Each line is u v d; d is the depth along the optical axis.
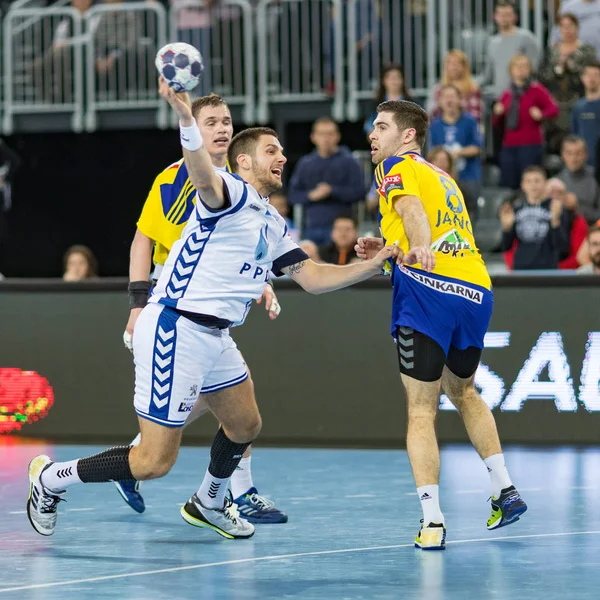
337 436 31.23
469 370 18.38
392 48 48.50
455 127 41.84
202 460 28.00
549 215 37.31
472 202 39.72
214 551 16.92
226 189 16.39
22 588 14.32
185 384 16.81
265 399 31.64
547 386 30.27
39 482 17.66
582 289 30.08
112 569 15.57
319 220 41.56
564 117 44.31
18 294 32.91
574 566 15.47
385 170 17.75
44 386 32.78
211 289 16.77
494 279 30.56
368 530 18.61
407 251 17.80
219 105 19.31
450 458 27.72
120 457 17.09
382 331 31.03
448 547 16.98
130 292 19.73
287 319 31.53
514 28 45.84
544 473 25.02
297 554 16.61
